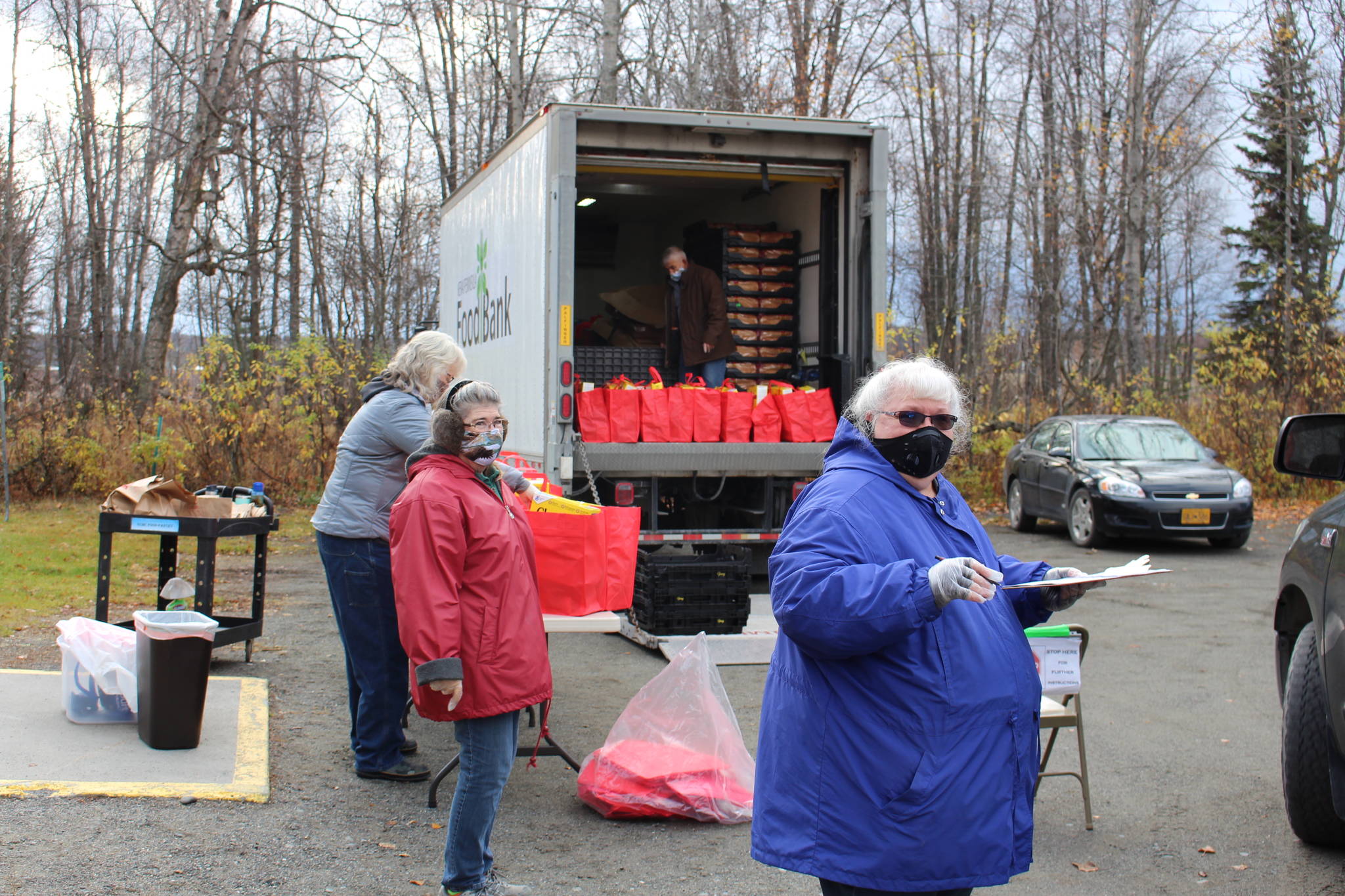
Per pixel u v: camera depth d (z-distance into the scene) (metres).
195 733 4.71
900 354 20.16
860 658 2.47
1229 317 34.59
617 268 12.41
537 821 4.39
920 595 2.33
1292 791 4.16
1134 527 12.69
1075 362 25.30
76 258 29.56
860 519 2.55
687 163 8.14
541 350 7.82
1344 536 3.89
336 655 6.84
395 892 3.61
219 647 6.57
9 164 21.88
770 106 21.03
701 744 4.62
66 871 3.54
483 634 3.45
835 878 2.43
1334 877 3.99
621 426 7.90
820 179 8.73
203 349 15.71
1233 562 12.12
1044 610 2.80
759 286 9.69
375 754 4.64
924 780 2.41
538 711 5.76
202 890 3.52
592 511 5.07
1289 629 4.52
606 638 7.96
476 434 3.50
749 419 8.19
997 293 32.94
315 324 30.86
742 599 7.52
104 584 5.96
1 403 13.55
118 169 31.70
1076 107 24.75
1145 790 4.91
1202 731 5.81
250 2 18.84
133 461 15.45
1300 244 24.80
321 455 15.95
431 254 31.16
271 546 12.30
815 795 2.48
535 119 8.02
